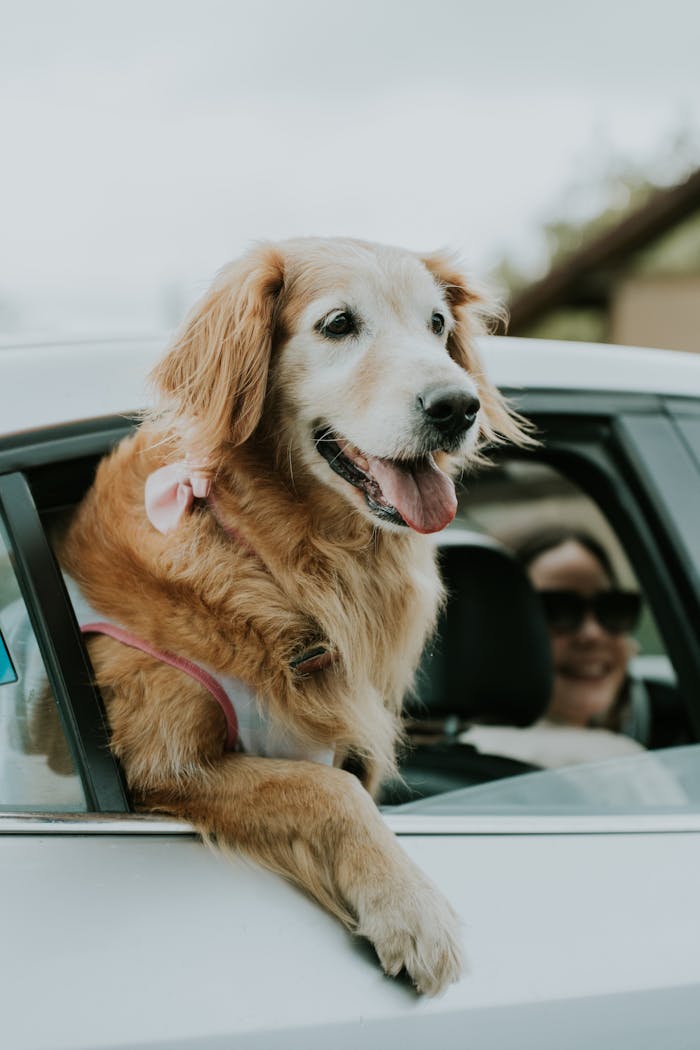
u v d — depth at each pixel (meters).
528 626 2.84
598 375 2.22
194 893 1.45
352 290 2.08
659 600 2.17
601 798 1.92
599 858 1.65
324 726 1.90
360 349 2.06
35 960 1.28
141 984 1.30
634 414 2.22
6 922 1.30
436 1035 1.41
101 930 1.34
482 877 1.58
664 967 1.54
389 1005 1.41
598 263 13.59
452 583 2.84
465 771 2.47
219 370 1.96
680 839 1.72
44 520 1.83
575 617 3.14
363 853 1.58
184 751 1.67
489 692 2.83
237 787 1.66
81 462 1.78
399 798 2.38
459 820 1.68
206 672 1.72
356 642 2.01
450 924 1.49
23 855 1.38
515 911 1.54
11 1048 1.21
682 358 2.37
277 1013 1.34
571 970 1.49
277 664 1.81
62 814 1.46
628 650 3.17
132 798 1.63
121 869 1.43
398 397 1.94
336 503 2.04
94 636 1.71
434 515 1.97
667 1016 1.53
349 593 2.03
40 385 1.75
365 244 2.21
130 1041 1.26
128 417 1.81
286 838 1.61
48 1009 1.25
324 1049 1.34
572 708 3.17
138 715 1.66
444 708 2.85
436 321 2.22
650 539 2.17
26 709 1.52
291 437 2.04
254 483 1.97
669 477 2.19
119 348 1.88
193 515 1.85
